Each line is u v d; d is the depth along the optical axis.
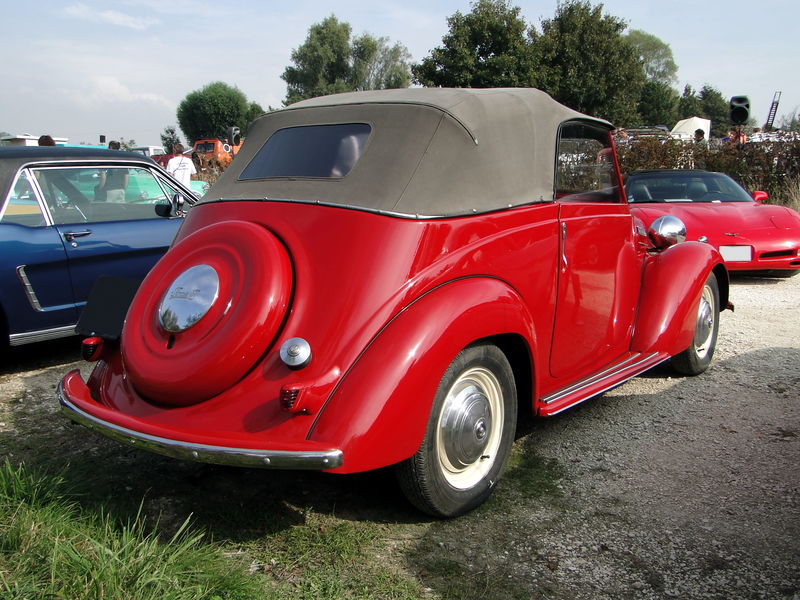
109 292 3.19
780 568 2.47
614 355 3.98
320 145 3.11
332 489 3.11
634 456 3.43
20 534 2.36
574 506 2.95
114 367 2.95
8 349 5.40
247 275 2.58
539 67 27.39
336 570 2.48
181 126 68.00
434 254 2.70
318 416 2.35
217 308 2.57
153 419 2.54
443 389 2.62
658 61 88.00
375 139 2.97
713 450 3.47
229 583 2.24
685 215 7.85
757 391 4.31
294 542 2.67
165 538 2.68
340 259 2.61
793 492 3.02
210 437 2.30
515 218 3.08
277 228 2.79
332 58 61.31
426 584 2.39
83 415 2.58
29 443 3.59
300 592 2.33
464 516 2.87
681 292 4.15
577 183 3.62
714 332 4.75
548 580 2.42
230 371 2.46
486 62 26.56
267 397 2.41
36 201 5.00
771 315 6.30
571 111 3.64
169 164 11.32
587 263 3.57
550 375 3.40
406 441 2.43
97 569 2.13
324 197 2.85
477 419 2.79
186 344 2.56
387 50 62.97
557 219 3.34
